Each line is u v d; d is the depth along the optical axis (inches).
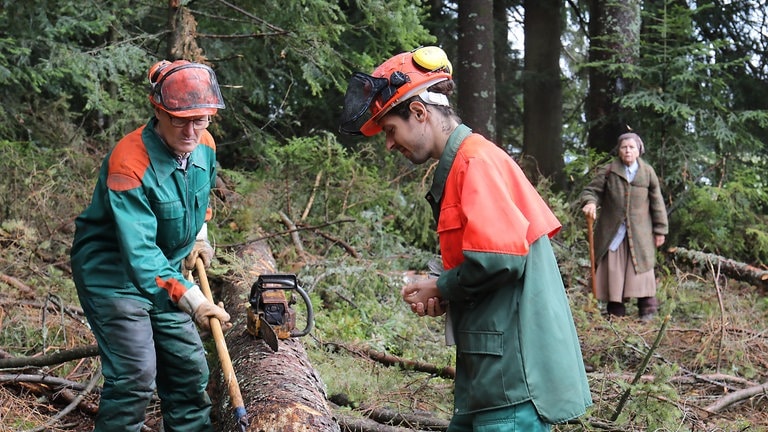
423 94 110.0
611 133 442.6
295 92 442.0
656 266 353.7
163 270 124.4
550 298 109.1
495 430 107.7
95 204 132.6
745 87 510.9
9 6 357.1
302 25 300.7
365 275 267.3
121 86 339.0
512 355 107.3
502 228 103.3
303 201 321.1
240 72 382.3
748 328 262.4
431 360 220.2
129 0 345.4
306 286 255.8
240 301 203.2
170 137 126.6
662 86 422.0
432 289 113.5
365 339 225.1
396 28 323.3
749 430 185.9
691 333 260.7
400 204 338.0
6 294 221.0
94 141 377.4
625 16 433.7
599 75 464.8
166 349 139.6
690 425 181.5
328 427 135.5
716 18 531.8
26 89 397.7
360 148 432.1
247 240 265.6
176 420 143.9
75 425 170.9
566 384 107.7
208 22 363.6
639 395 175.2
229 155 431.2
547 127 600.7
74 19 362.0
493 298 108.9
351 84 112.4
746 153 448.8
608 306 299.9
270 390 142.9
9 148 305.3
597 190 299.0
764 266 354.6
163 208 129.1
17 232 259.6
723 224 385.7
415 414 171.3
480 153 108.0
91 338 207.3
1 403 170.6
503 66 620.7
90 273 132.9
